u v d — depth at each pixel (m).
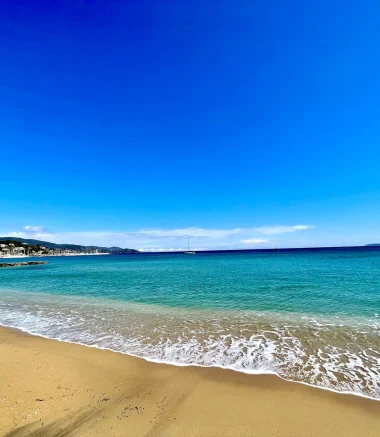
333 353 9.04
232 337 10.84
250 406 6.05
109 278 36.69
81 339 11.01
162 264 71.38
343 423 5.44
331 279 28.11
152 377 7.50
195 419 5.56
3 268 75.06
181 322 13.24
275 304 16.88
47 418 5.50
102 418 5.55
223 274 36.56
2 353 9.39
